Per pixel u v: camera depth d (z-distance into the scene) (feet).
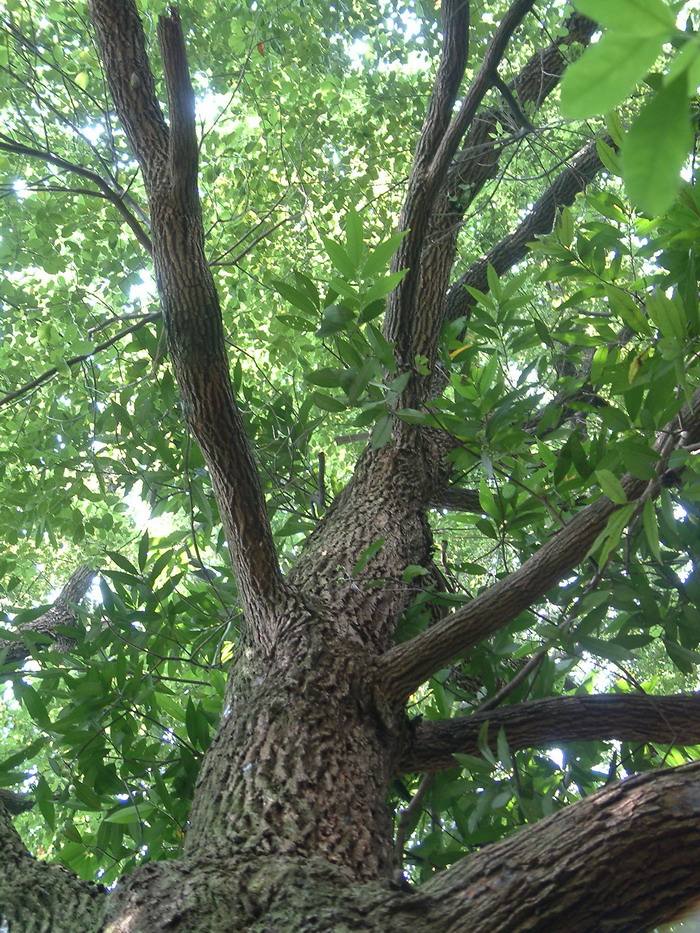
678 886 4.05
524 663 10.10
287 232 16.56
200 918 4.53
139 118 8.00
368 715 7.08
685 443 6.35
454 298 13.67
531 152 16.96
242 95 15.92
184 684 11.40
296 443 11.30
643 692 8.02
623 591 7.78
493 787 8.16
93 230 14.01
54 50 13.60
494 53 9.76
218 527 12.01
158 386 11.31
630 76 1.54
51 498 11.69
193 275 7.06
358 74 16.92
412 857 8.77
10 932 4.76
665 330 5.92
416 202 9.61
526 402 7.30
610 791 4.44
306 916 4.45
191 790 8.64
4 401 10.91
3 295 13.21
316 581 8.58
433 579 9.65
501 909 4.10
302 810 5.88
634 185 1.54
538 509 8.05
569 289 12.85
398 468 10.38
